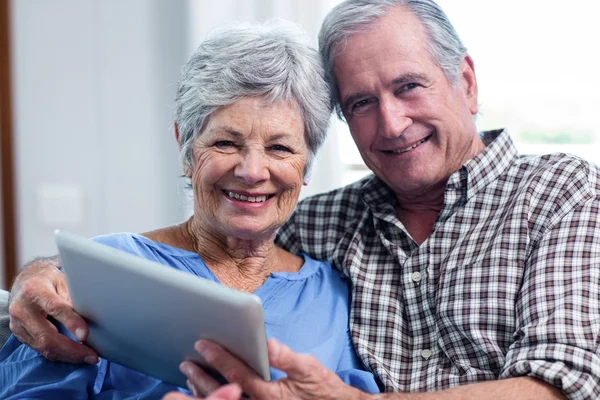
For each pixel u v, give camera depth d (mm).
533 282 1437
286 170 1475
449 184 1620
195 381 1223
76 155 3197
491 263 1506
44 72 3191
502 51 2775
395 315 1596
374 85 1591
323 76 1527
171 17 3086
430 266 1580
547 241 1467
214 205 1497
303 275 1641
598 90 2721
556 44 2738
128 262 1154
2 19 3162
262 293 1573
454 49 1625
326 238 1771
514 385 1306
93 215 3203
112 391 1400
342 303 1632
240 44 1430
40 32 3182
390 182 1673
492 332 1479
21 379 1379
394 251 1640
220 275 1582
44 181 3219
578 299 1375
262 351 1121
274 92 1430
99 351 1388
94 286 1236
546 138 2785
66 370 1392
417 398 1274
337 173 2754
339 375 1485
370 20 1590
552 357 1324
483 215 1596
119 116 3164
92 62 3164
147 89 3141
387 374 1515
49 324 1374
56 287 1439
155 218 3170
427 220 1723
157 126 3141
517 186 1600
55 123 3199
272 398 1180
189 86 1472
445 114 1606
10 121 3195
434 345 1553
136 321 1228
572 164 1570
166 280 1118
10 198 3215
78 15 3158
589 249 1424
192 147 1497
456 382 1473
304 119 1498
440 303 1535
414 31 1584
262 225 1493
